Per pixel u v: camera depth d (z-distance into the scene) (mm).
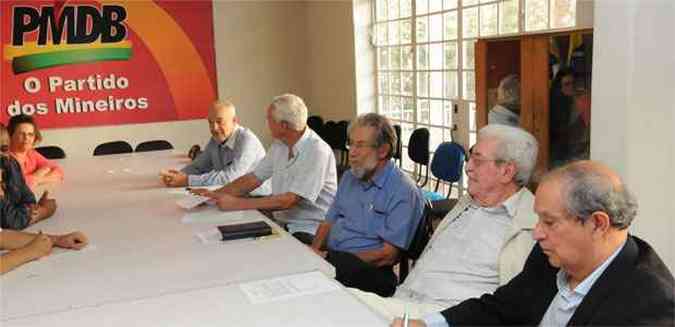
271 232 2266
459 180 4145
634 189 2160
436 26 5254
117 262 1950
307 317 1315
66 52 6285
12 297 1646
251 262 1908
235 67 7027
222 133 3715
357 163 2377
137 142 6695
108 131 6566
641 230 2166
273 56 7195
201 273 1810
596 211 1239
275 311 1354
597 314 1227
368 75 6293
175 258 1975
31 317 1383
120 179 3699
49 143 6340
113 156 4957
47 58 6223
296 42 7281
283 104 2875
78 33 6305
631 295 1193
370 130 2354
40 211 2596
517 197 1861
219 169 3828
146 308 1402
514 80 3252
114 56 6469
